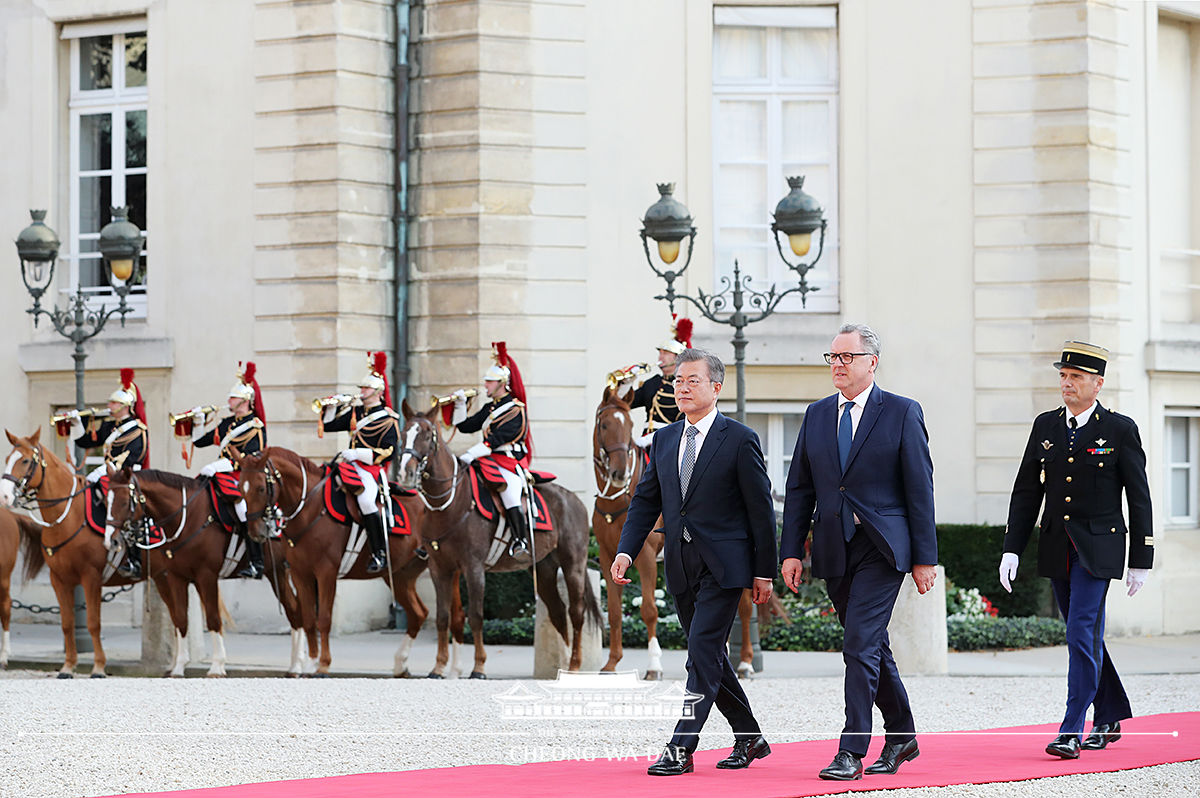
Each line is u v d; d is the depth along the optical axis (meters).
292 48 50.59
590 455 50.69
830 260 52.12
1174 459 53.25
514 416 39.09
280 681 35.09
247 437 41.06
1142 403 51.28
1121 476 24.00
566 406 50.50
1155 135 53.44
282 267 50.50
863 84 51.50
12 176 55.03
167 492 40.03
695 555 21.64
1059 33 50.00
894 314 51.19
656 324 51.22
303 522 39.53
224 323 51.50
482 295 49.97
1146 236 51.62
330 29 50.00
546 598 39.03
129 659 44.75
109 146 54.62
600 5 51.31
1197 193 54.25
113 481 39.69
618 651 38.78
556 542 38.84
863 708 20.91
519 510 37.97
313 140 50.12
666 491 21.92
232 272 51.41
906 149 51.12
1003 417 50.19
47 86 54.66
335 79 49.91
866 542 21.66
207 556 40.56
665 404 38.97
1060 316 49.91
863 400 22.14
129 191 54.25
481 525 38.28
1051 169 50.06
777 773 21.36
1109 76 50.41
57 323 45.84
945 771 21.80
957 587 48.59
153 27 52.75
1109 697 24.45
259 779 21.30
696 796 19.27
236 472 41.12
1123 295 50.62
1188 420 53.56
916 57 51.09
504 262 50.22
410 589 40.97
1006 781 21.06
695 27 51.41
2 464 54.38
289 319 50.31
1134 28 51.41
